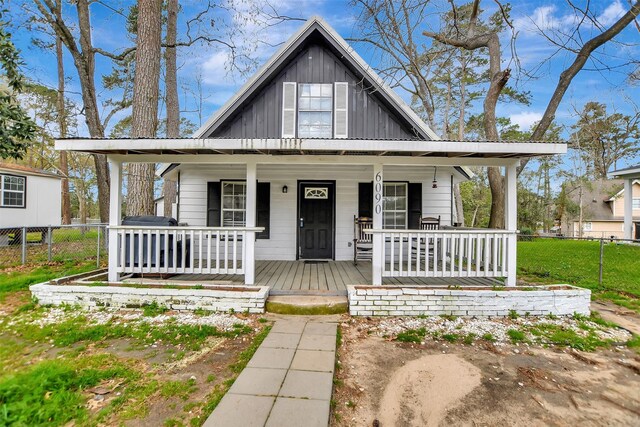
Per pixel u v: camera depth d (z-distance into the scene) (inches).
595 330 160.7
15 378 104.2
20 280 223.9
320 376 110.7
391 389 107.9
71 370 110.7
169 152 197.2
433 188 310.8
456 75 622.8
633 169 485.1
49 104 706.2
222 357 126.7
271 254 309.7
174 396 99.2
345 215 309.4
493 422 92.4
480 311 177.8
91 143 171.9
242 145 169.6
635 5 225.3
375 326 163.3
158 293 179.9
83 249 392.2
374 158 196.7
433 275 192.5
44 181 489.7
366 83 299.1
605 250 446.0
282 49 287.7
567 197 1123.3
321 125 299.9
